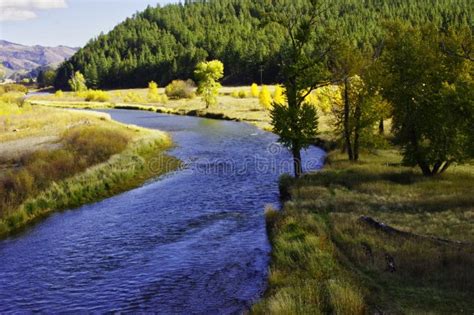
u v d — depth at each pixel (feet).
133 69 615.98
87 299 50.93
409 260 48.44
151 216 82.07
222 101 332.80
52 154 112.37
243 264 57.93
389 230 59.31
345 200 79.00
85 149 121.80
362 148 130.72
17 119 197.36
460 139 90.43
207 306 47.42
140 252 64.54
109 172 108.58
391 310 38.75
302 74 104.99
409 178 96.63
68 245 68.80
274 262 55.98
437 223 63.31
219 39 585.63
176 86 403.75
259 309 42.37
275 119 102.89
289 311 38.29
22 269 60.18
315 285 44.27
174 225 76.33
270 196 93.40
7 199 83.25
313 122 101.45
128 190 102.53
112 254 64.34
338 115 126.41
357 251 52.49
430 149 95.35
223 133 190.49
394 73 99.09
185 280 54.29
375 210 73.26
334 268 49.01
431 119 93.04
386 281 45.09
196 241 67.92
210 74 291.17
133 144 145.07
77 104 365.40
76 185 96.89
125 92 482.69
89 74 632.79
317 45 113.29
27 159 108.27
